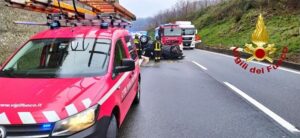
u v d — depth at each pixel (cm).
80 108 422
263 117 741
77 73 532
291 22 3056
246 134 629
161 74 1474
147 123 695
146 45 2320
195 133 635
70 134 404
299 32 2486
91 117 424
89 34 624
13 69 555
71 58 567
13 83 480
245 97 946
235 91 1038
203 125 684
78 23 712
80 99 434
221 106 840
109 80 518
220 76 1396
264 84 1169
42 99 425
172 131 646
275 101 894
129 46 770
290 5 3503
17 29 2081
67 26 700
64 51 582
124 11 1177
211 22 5562
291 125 684
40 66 558
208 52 3123
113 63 568
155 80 1286
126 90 625
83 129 414
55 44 599
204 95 979
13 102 416
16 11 2167
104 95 469
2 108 405
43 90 450
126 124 686
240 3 4878
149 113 771
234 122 704
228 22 4741
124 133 631
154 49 2169
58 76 520
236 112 782
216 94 992
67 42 602
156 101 895
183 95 979
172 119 725
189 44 3788
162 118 732
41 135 393
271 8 3766
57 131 398
